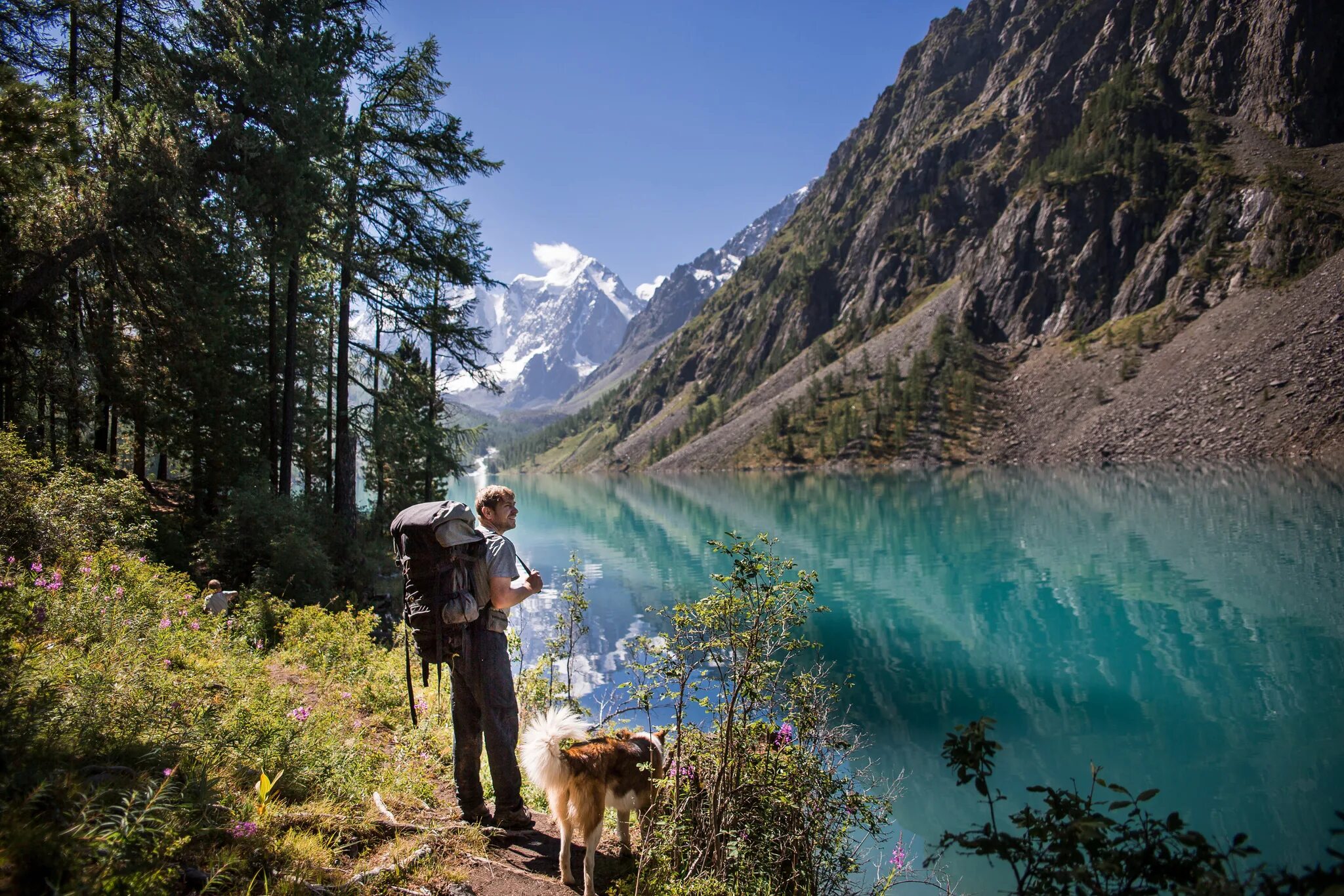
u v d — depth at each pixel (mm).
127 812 2514
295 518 15469
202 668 5543
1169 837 2340
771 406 148625
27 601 5145
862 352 143125
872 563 27781
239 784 3623
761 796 4055
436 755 5383
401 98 18172
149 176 12828
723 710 4324
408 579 3953
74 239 12523
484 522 4199
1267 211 96062
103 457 14078
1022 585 22359
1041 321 113250
